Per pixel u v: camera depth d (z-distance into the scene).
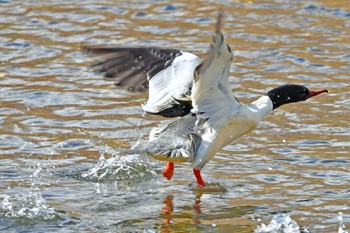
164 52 12.94
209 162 13.88
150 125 15.58
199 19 21.22
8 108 16.20
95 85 17.58
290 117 15.86
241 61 18.67
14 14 21.66
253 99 16.58
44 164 13.74
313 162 13.78
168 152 12.20
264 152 14.27
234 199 12.44
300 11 21.64
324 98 16.73
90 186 12.99
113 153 14.25
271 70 18.19
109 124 15.59
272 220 11.62
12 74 18.02
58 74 18.08
